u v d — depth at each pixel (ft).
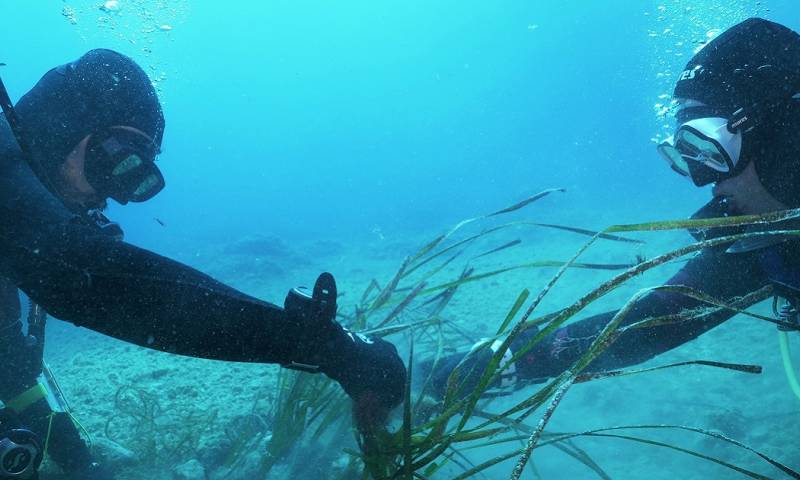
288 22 327.67
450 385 5.34
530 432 6.64
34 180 3.83
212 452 8.19
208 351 3.60
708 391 11.29
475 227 64.95
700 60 6.38
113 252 3.40
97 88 5.44
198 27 319.88
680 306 6.76
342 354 4.31
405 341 10.42
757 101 5.74
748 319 15.74
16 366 6.81
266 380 12.17
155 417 9.46
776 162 5.79
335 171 375.45
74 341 22.36
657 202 61.62
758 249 6.35
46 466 7.52
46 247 3.34
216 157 395.34
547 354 6.98
